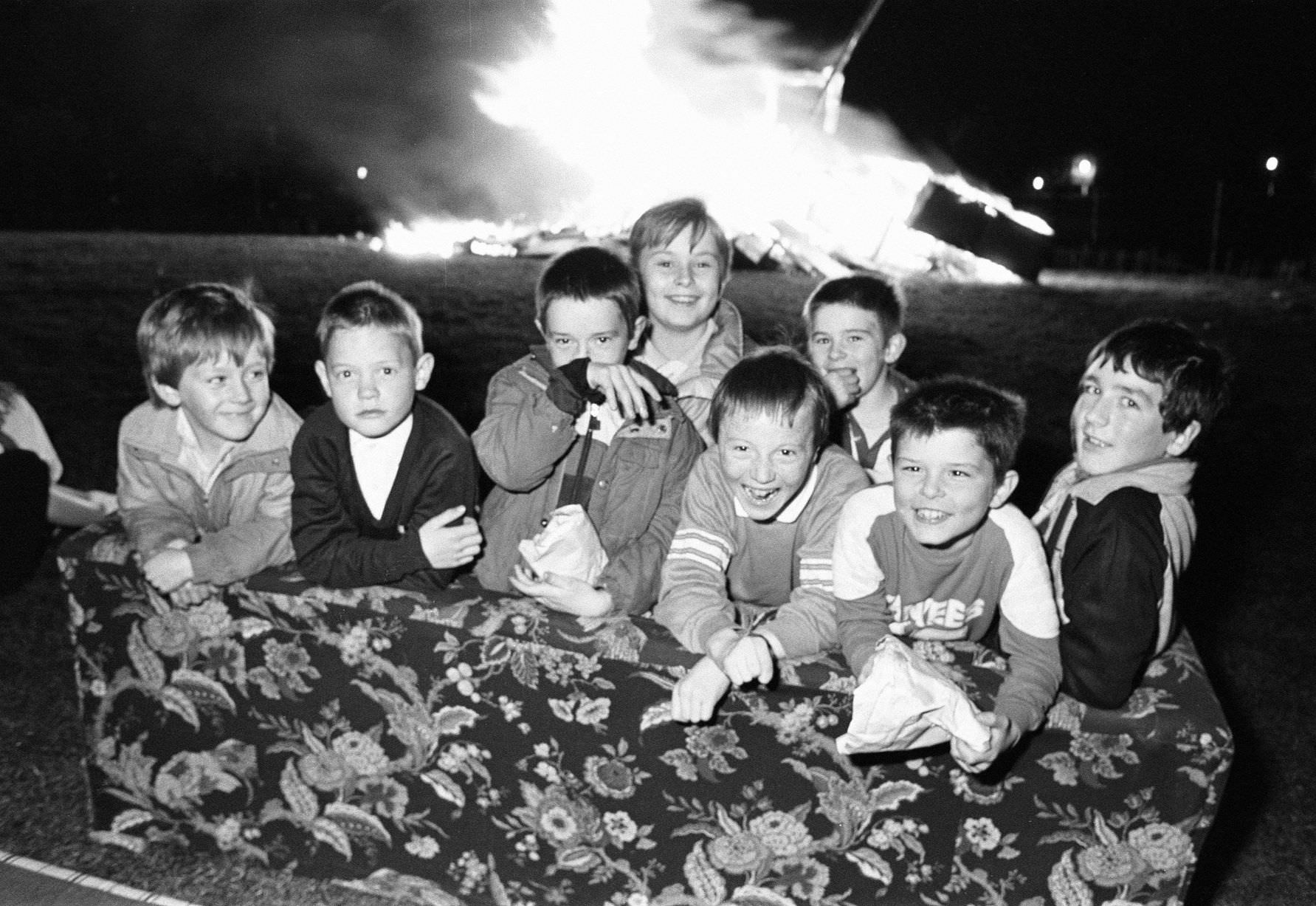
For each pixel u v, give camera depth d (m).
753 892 2.41
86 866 2.71
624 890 2.49
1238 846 3.00
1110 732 2.17
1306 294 12.62
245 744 2.63
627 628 2.35
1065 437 6.83
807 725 2.28
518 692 2.41
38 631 3.87
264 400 2.58
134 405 6.76
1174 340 2.27
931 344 9.46
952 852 2.30
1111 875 2.25
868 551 2.29
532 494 2.67
